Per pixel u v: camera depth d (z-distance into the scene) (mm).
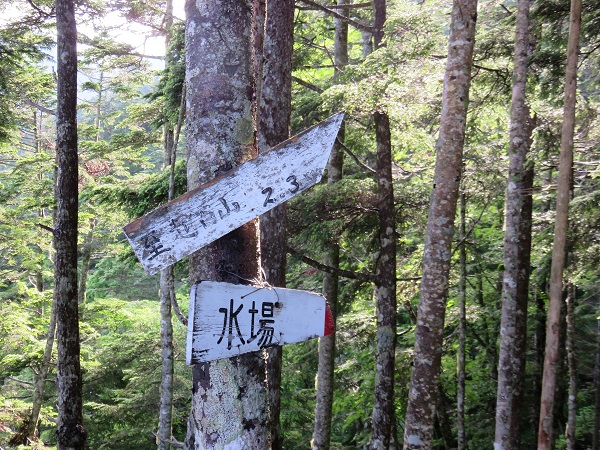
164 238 2529
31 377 19469
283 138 7910
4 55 13477
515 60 9297
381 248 11281
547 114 10141
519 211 9461
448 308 16172
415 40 9391
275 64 7898
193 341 2527
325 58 15258
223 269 2814
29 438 13016
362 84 9508
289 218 11055
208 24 2959
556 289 6242
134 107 15438
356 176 13758
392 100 9688
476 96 11852
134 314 19172
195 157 2945
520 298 10953
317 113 11633
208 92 2932
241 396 2781
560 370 15117
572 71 6223
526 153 10836
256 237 2957
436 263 6840
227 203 2590
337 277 12352
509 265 9492
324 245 11266
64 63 7855
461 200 12938
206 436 2793
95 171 18438
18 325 15078
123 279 26906
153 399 15484
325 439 11859
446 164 6832
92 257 22016
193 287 2574
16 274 18625
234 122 2938
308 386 18953
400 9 10172
